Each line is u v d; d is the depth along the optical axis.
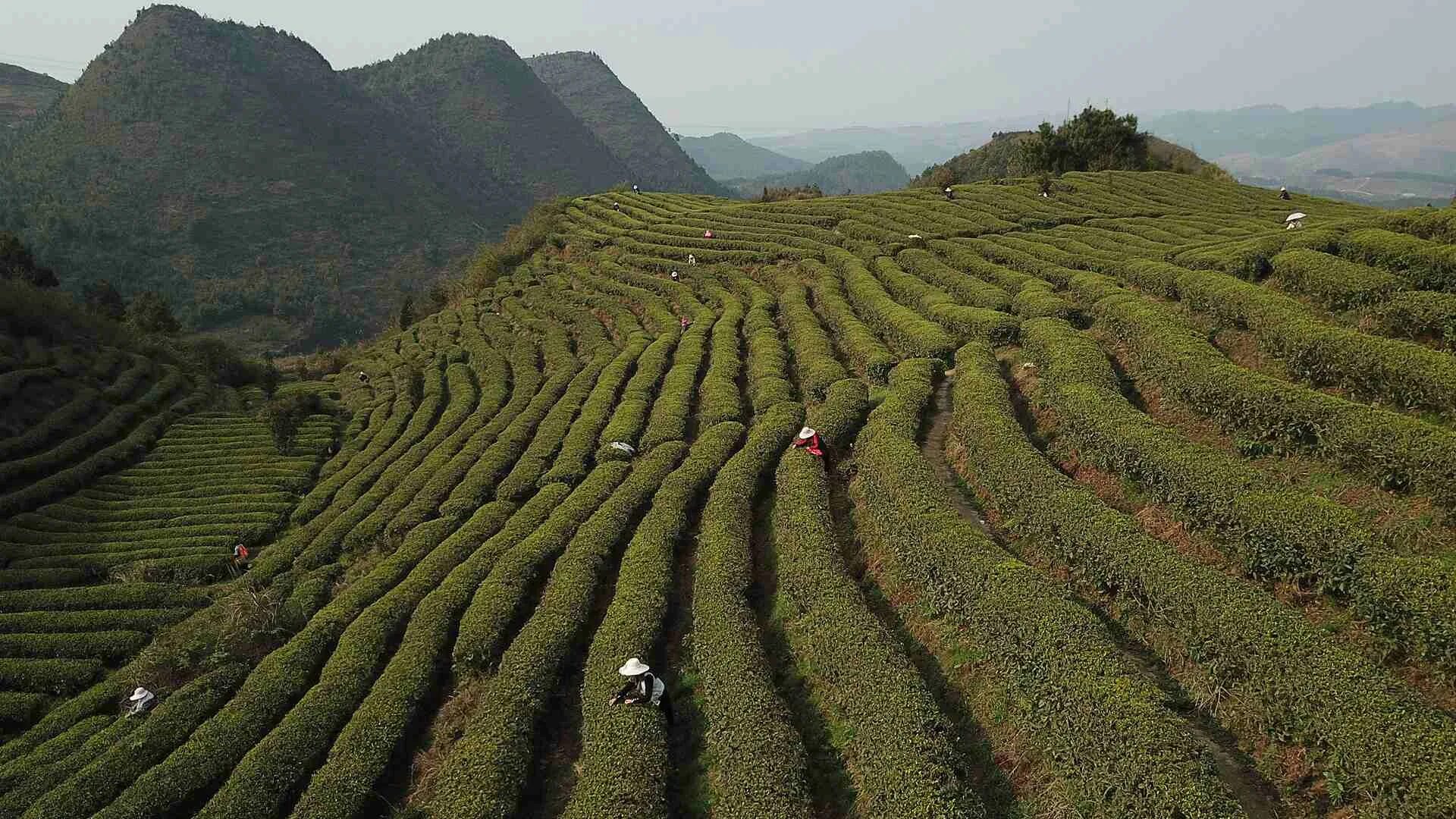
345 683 24.92
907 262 53.59
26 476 43.78
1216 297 29.47
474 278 87.69
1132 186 70.94
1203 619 15.49
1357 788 12.11
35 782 24.38
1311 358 23.61
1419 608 14.01
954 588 19.47
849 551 25.11
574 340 62.75
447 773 19.56
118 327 65.62
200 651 29.77
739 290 61.03
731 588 23.58
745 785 16.31
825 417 32.84
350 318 138.75
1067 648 15.70
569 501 33.56
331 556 36.75
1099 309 33.84
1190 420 24.64
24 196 133.12
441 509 37.97
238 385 70.06
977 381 30.16
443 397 58.69
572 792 19.39
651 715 19.30
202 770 22.83
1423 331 22.97
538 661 22.97
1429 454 17.05
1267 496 17.67
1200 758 12.85
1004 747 16.03
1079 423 24.44
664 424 39.31
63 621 32.44
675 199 99.44
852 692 17.69
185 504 43.50
